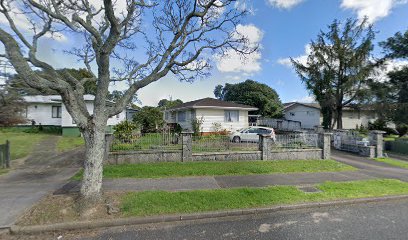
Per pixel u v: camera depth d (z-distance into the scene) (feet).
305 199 18.45
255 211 16.48
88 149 16.17
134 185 21.12
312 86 72.28
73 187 20.29
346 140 49.67
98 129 16.29
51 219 14.15
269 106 117.08
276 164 30.68
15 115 38.70
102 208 15.53
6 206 15.97
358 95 65.82
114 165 28.43
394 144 48.93
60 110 75.56
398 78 65.51
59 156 35.04
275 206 17.06
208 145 33.58
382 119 70.54
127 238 12.93
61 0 17.48
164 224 14.70
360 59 65.51
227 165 29.22
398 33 63.67
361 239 12.96
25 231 13.23
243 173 26.40
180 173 25.46
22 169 27.07
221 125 69.56
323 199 18.57
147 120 61.00
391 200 19.57
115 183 21.62
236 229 14.12
